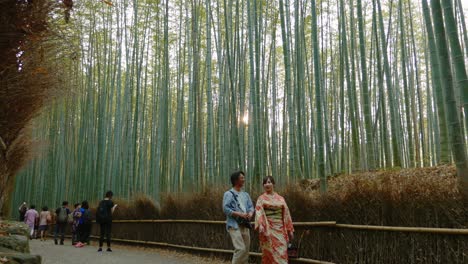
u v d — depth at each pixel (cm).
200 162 1105
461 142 399
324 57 1398
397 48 1412
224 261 651
